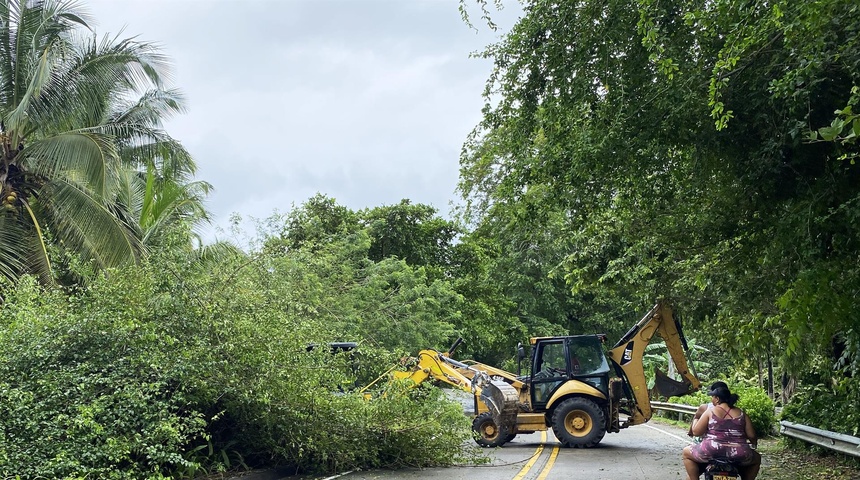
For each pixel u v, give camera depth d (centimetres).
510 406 1673
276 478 1164
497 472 1240
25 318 1026
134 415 951
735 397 816
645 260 1541
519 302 4288
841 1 714
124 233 1814
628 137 974
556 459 1438
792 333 770
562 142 1059
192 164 2322
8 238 1795
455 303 3256
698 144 975
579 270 1673
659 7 941
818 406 1528
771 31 814
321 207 3572
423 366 1808
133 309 1067
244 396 1064
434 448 1290
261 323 1135
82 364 965
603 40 998
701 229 1195
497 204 1232
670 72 835
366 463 1286
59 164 1786
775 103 882
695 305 1716
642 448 1662
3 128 1917
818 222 823
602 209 1136
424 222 3784
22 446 848
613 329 4441
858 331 773
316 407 1153
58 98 1939
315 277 2144
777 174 918
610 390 1711
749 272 1171
